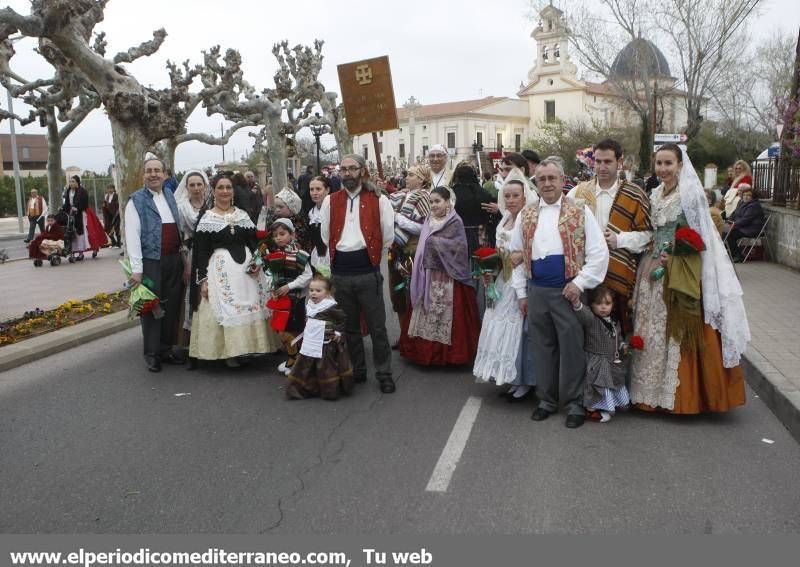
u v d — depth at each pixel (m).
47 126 18.22
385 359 6.33
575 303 5.16
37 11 9.62
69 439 5.23
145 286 6.88
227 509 4.07
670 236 5.25
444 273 6.74
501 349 5.80
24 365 7.42
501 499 4.10
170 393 6.34
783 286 10.80
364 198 6.21
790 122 13.85
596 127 49.00
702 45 28.48
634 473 4.44
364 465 4.63
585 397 5.31
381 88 7.84
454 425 5.36
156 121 10.98
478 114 79.12
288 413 5.74
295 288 6.60
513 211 5.83
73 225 15.60
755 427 5.27
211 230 6.80
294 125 26.59
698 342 5.22
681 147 5.30
